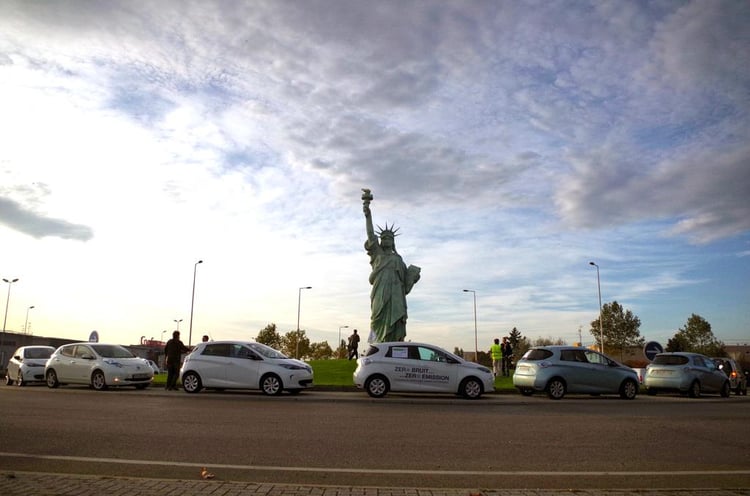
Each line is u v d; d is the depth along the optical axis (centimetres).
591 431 1150
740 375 2784
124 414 1312
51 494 610
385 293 3922
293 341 8856
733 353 10000
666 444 1008
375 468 786
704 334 8844
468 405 1711
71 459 816
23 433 1032
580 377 2052
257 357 1958
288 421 1234
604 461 855
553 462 842
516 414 1449
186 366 1991
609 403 1888
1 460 809
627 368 2131
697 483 728
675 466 827
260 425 1163
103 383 2072
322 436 1039
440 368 1947
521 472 774
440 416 1377
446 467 800
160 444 935
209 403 1616
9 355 5094
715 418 1416
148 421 1197
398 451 908
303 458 845
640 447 975
